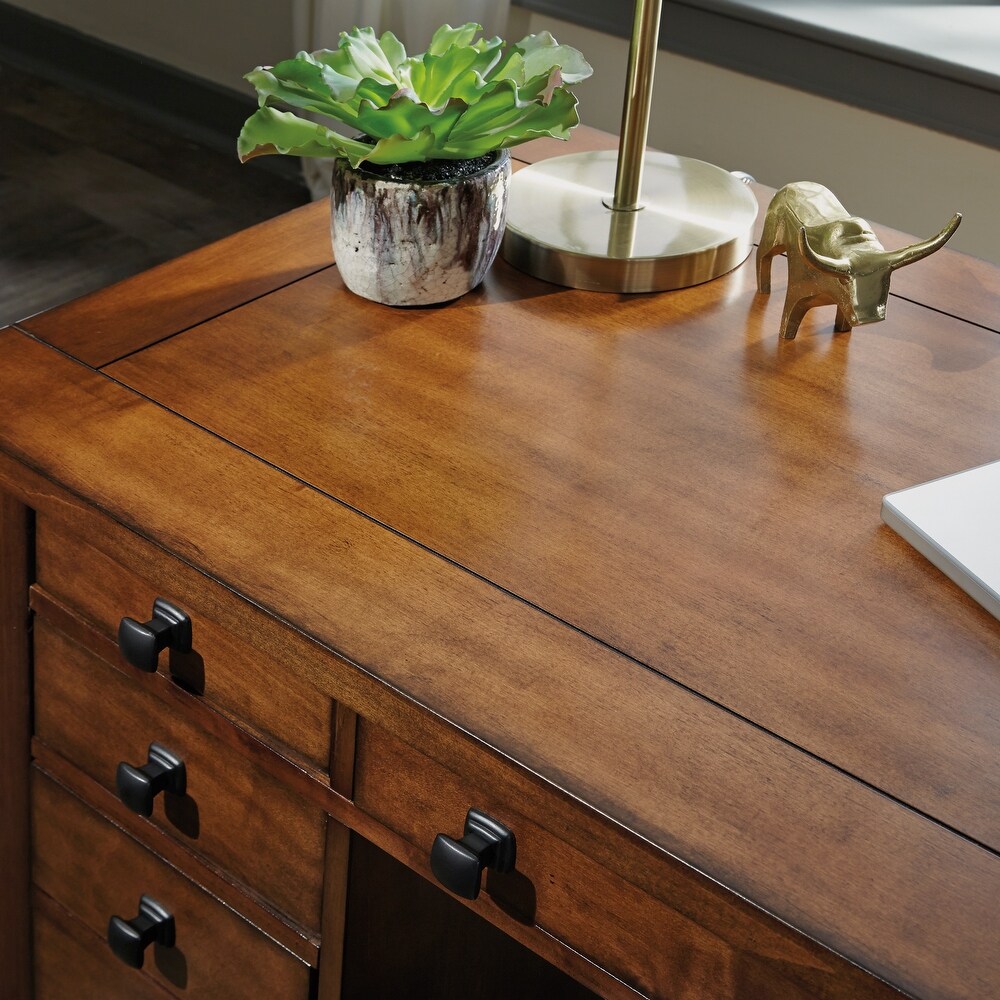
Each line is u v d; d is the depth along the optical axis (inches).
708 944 20.3
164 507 24.9
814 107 60.0
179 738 27.3
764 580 23.9
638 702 21.3
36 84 100.0
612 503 25.5
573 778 20.1
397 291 30.8
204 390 28.2
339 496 25.4
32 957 34.5
